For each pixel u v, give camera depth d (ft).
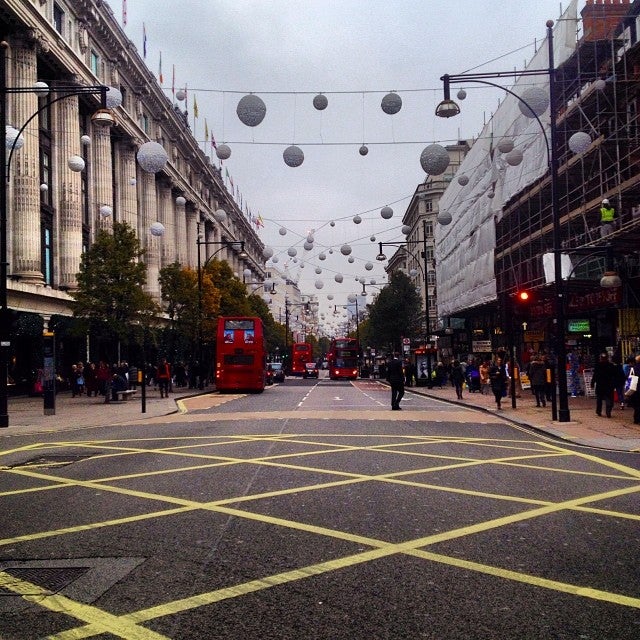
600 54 85.92
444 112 51.67
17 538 20.36
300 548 18.83
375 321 203.31
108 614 13.98
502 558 17.87
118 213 152.56
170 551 18.66
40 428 56.95
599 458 36.76
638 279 74.74
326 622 13.51
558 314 57.06
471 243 138.51
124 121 149.48
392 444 42.88
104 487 28.48
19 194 101.09
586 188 89.45
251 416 66.80
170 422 61.62
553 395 58.08
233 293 172.24
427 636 12.82
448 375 148.66
